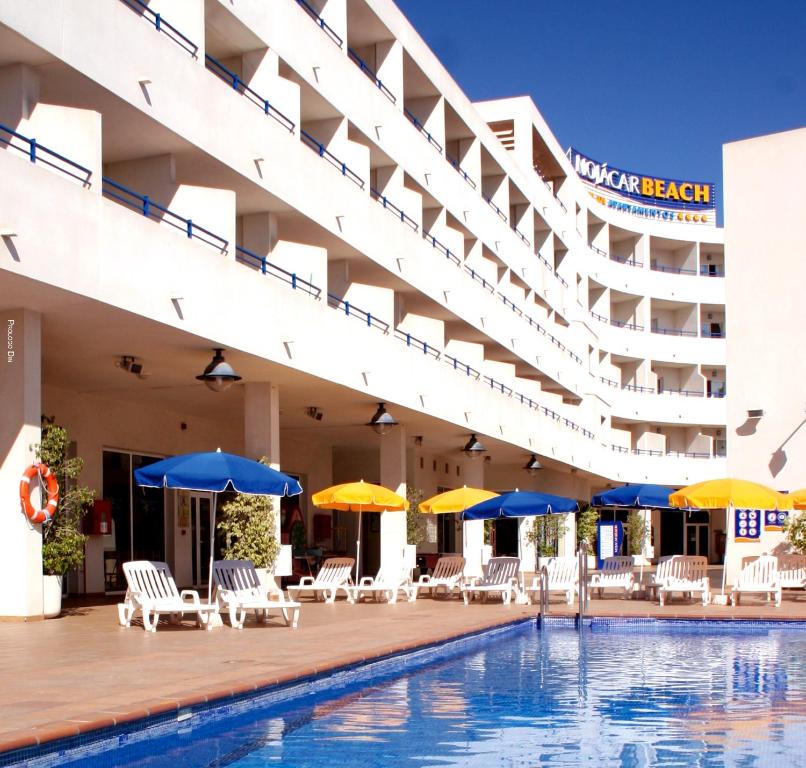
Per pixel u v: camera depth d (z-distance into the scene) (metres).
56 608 16.06
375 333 24.02
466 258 36.22
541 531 39.25
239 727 8.82
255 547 19.83
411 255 28.56
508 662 13.42
